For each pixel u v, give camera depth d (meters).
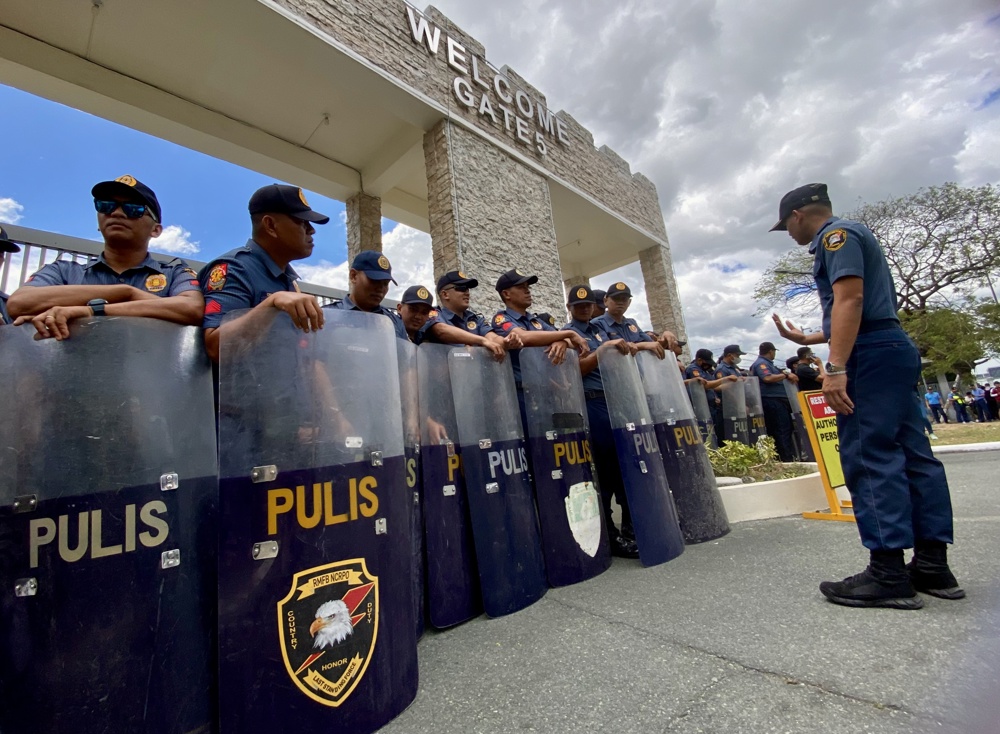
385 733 1.41
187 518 1.48
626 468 2.86
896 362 1.96
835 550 2.62
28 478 1.28
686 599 2.15
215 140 7.19
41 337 1.35
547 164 9.30
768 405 6.57
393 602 1.60
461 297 3.50
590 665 1.65
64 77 5.79
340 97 7.17
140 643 1.32
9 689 1.19
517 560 2.39
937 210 15.66
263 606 1.40
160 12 5.48
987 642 1.47
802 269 17.44
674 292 13.23
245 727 1.31
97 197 1.81
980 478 4.42
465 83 7.83
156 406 1.48
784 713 1.25
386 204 9.52
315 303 1.62
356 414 1.68
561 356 2.90
